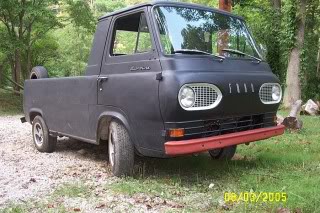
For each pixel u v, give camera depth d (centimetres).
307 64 2211
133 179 574
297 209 423
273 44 2112
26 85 854
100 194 511
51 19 2255
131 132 558
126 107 556
